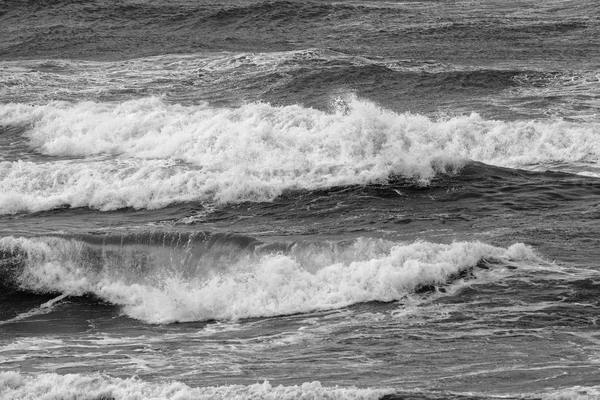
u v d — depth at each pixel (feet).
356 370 140.15
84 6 523.70
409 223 213.05
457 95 349.41
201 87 365.20
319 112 271.69
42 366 145.48
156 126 278.87
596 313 159.84
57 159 269.44
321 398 124.47
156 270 184.65
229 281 175.32
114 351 153.48
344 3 546.26
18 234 203.51
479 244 181.88
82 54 433.48
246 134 259.80
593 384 131.34
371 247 179.42
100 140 279.08
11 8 524.52
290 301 170.40
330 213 222.48
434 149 248.93
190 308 171.32
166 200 234.17
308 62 398.42
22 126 296.92
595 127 280.51
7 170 248.73
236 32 485.97
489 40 454.81
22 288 185.68
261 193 234.38
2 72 387.55
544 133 273.75
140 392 126.52
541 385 131.54
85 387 127.85
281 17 508.94
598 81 359.66
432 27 480.64
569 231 201.87
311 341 154.20
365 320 161.99
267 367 142.82
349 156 248.32
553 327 155.02
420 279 172.24
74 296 183.21
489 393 128.16
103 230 209.87
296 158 248.52
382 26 489.26
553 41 450.30
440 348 148.25
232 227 215.72
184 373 140.77
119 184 239.71
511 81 363.97
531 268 177.88
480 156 268.82
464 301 166.61
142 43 455.22
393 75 375.86
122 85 366.02
